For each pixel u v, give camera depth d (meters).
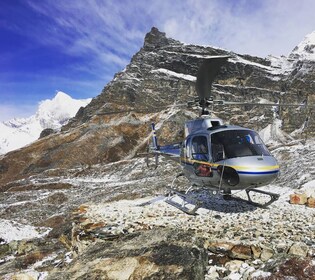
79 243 9.24
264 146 11.12
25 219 52.44
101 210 12.07
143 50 164.75
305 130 100.31
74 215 12.84
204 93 11.41
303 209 11.92
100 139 110.19
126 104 134.00
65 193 63.09
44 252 13.01
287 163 34.56
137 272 6.11
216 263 6.93
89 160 101.19
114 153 102.06
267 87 130.12
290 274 5.48
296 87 116.88
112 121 122.88
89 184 70.69
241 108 122.00
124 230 8.93
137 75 148.38
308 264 5.57
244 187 10.46
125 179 69.50
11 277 8.59
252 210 11.66
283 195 15.38
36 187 74.31
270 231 8.49
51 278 6.33
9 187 83.00
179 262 6.24
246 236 7.94
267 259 6.61
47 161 103.56
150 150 16.52
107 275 6.14
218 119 12.17
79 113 147.62
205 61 9.70
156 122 117.00
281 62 151.38
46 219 49.28
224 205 12.46
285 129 106.12
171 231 7.81
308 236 8.03
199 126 12.23
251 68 135.25
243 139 10.83
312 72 121.00
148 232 7.95
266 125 112.12
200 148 11.53
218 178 10.74
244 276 5.96
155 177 62.00
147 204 13.07
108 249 7.26
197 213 11.07
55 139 118.31
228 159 10.38
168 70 144.88
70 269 6.61
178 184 45.41
